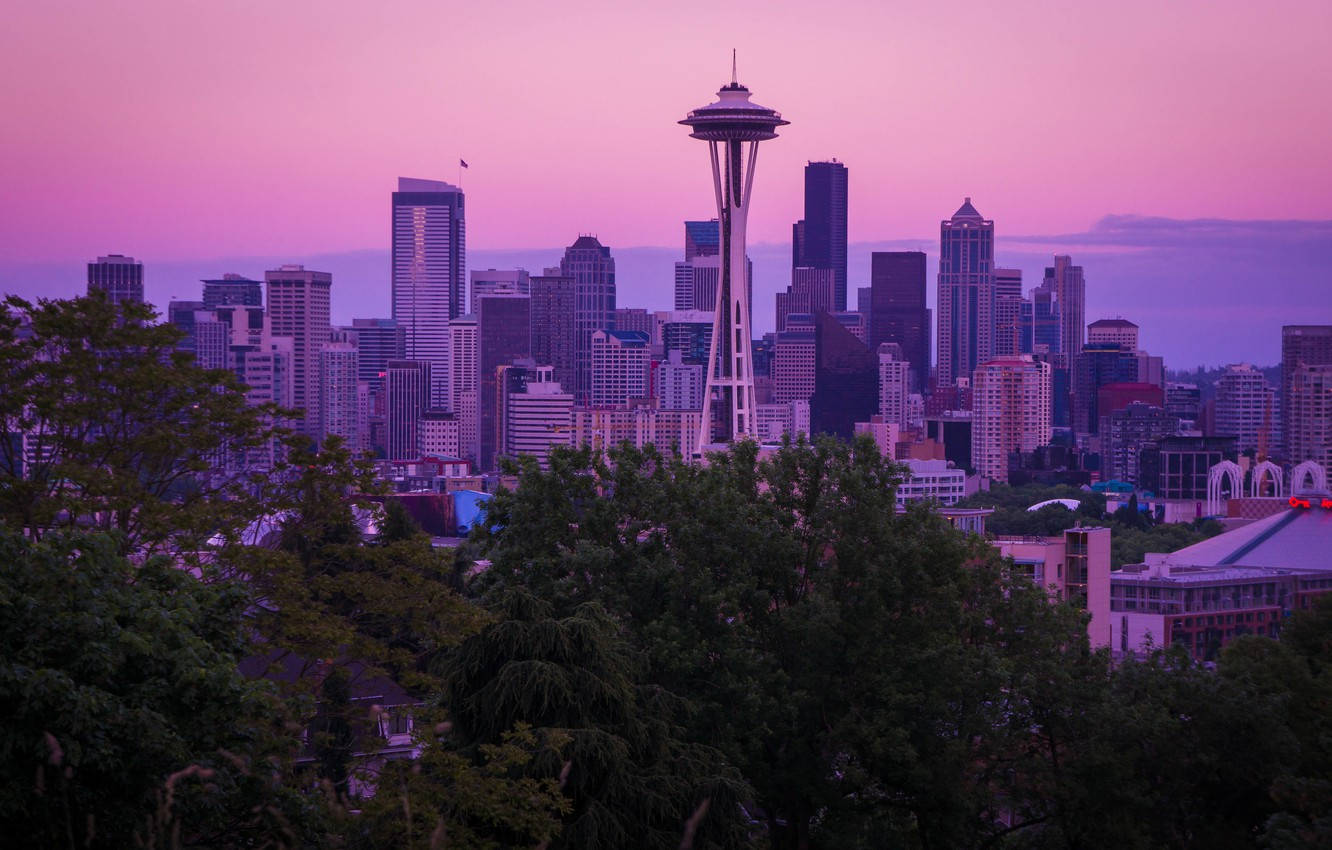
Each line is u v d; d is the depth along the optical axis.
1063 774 71.56
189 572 48.94
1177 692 71.81
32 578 38.69
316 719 61.53
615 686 55.59
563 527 73.75
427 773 50.84
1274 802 67.25
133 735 36.19
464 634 54.78
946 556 74.44
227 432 61.53
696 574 70.44
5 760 34.78
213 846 40.69
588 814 51.50
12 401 57.00
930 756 69.44
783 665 72.38
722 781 55.97
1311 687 76.31
